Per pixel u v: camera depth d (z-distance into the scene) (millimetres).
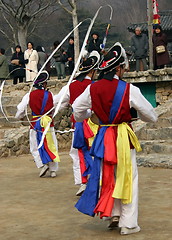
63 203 9188
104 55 7059
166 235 6875
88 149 9656
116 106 6945
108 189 6887
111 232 7137
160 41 20359
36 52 22656
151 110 7051
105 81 7023
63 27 68062
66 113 20188
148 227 7312
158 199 9172
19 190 10625
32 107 12148
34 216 8266
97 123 7406
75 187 10797
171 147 13773
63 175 12523
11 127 19453
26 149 17906
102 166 6965
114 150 6875
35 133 12164
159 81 20797
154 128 15914
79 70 9492
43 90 12180
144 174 12016
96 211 6859
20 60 23109
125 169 6852
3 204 9258
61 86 22078
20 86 22438
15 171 13609
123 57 7039
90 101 7168
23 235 7176
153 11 22500
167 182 10836
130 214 6930
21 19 38344
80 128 9617
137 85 21422
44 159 12000
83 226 7539
